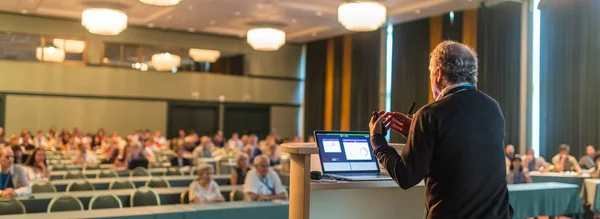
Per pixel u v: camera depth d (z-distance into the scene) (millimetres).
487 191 1942
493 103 2047
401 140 14203
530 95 11688
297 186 2561
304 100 19188
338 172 2754
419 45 14258
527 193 6391
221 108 18297
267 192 6117
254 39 13797
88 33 16359
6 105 15359
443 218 1937
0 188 5891
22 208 4762
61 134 14688
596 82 10367
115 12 11562
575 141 10703
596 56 10375
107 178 7582
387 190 3299
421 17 13461
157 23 15945
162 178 7457
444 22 13586
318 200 3078
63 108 16078
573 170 9719
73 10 14273
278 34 13836
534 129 11672
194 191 5926
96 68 16516
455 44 2064
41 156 7148
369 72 16047
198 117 18078
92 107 16453
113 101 16750
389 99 15484
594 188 7910
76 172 7906
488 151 1953
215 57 18188
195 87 17875
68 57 16172
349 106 16812
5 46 15359
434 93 2131
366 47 16203
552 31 11180
